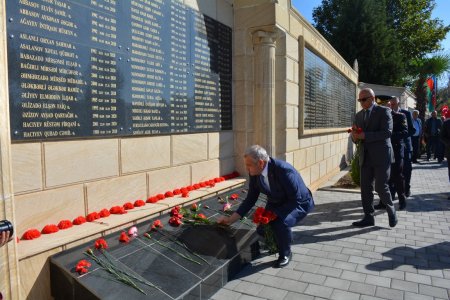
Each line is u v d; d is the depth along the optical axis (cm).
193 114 472
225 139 554
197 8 479
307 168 757
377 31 2278
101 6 331
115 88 348
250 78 577
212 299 303
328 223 533
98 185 336
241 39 566
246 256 375
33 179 280
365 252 412
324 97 905
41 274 259
